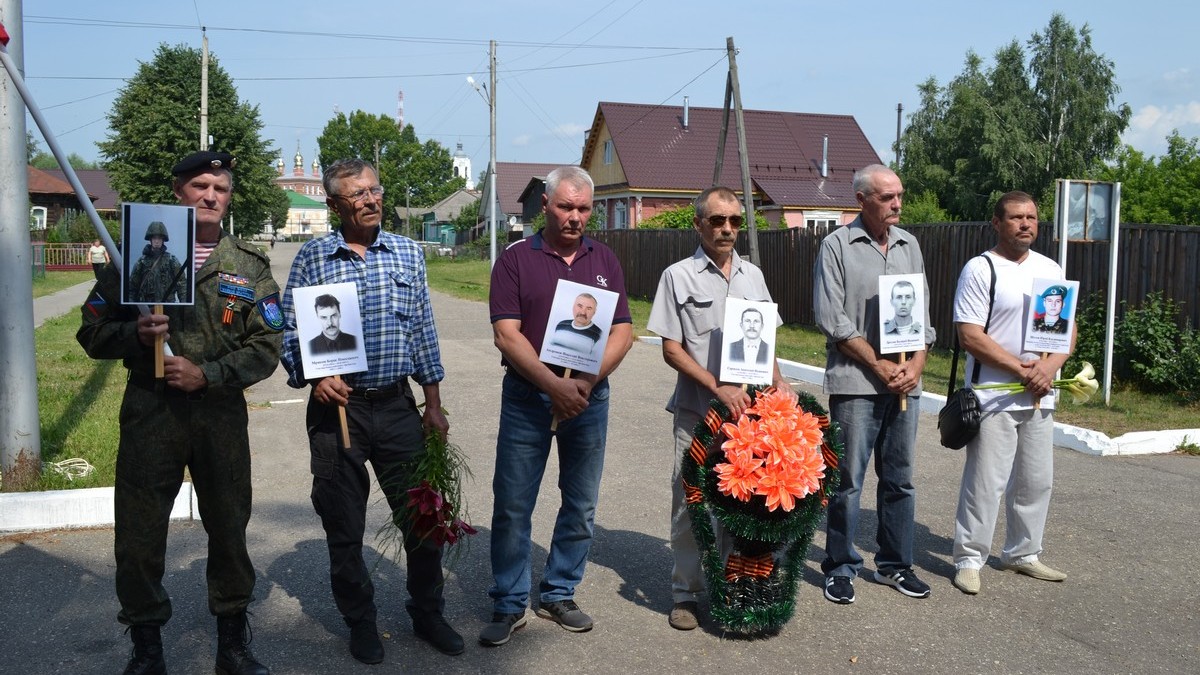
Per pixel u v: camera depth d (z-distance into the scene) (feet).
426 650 13.99
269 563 17.31
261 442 26.99
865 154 136.98
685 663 13.69
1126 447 26.32
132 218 11.21
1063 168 144.77
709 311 14.84
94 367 39.09
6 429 20.10
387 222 320.09
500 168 204.54
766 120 138.92
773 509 13.64
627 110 135.44
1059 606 15.93
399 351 13.61
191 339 12.05
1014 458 16.81
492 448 26.68
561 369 14.11
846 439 15.76
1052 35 149.07
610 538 19.10
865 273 15.76
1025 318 16.44
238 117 175.63
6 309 19.88
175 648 13.83
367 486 13.80
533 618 15.15
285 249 266.57
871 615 15.47
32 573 16.61
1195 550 18.62
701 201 14.76
